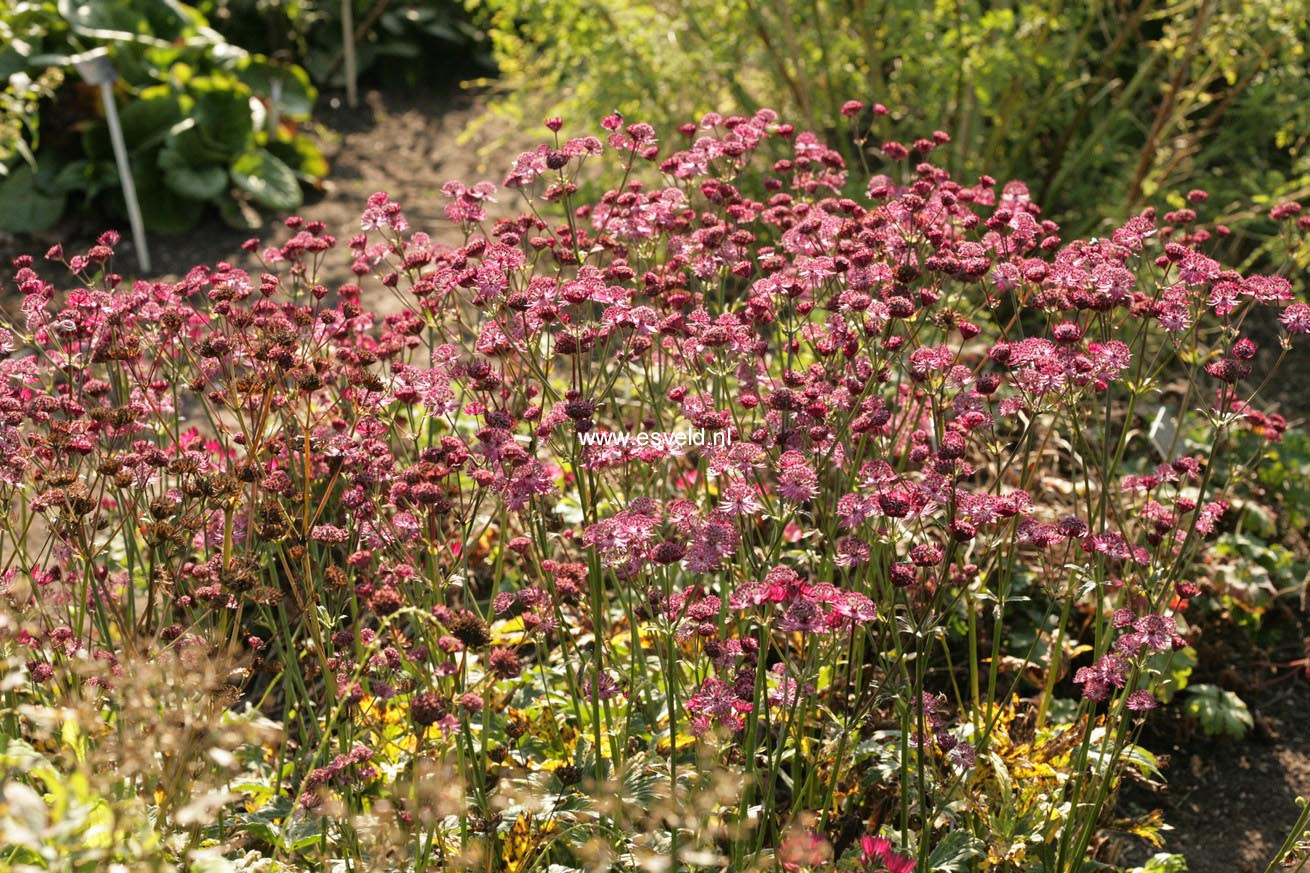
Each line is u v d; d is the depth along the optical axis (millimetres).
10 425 2707
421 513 2674
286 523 2619
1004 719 2984
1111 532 2736
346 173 8219
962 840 2596
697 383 2900
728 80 6254
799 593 2244
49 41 7531
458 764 2443
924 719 2715
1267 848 3387
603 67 6094
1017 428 4191
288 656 2818
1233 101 6160
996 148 6559
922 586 2730
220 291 2877
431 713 2090
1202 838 3432
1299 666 4031
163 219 7348
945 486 2418
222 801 2086
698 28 6121
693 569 2236
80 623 2727
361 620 3398
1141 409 4668
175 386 3113
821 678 2885
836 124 6168
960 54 5691
